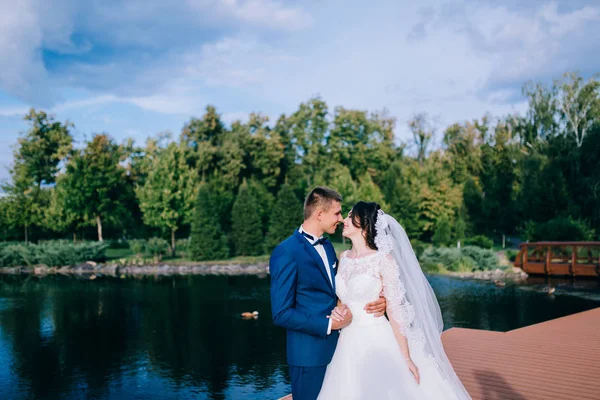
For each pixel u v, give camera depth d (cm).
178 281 2389
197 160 4391
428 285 382
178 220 3491
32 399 869
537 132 3716
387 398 326
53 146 4606
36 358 1111
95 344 1219
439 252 2552
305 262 296
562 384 535
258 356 1101
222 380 948
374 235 345
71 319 1510
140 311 1622
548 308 1530
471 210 3706
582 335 783
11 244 3183
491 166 4147
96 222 4059
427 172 3841
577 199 3123
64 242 3347
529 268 2312
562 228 2670
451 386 352
